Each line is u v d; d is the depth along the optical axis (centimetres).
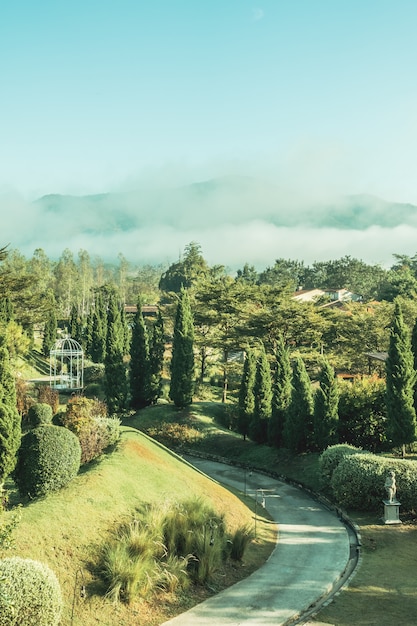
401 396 3117
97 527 1809
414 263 15400
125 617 1534
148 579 1638
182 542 1875
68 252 16038
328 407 3481
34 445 1892
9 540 1315
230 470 3797
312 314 5506
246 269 17725
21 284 5850
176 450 4359
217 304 5900
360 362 6222
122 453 2414
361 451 3034
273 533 2430
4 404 1761
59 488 1944
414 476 2644
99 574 1641
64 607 1478
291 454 3784
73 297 13525
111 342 4847
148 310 12412
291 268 17900
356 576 1930
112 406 4803
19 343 4053
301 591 1777
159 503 2042
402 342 3141
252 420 4219
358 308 7256
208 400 5806
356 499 2747
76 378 6128
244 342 5569
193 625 1534
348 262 15012
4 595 1165
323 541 2328
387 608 1659
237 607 1652
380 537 2372
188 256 14125
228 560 1980
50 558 1603
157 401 5425
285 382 4031
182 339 4900
